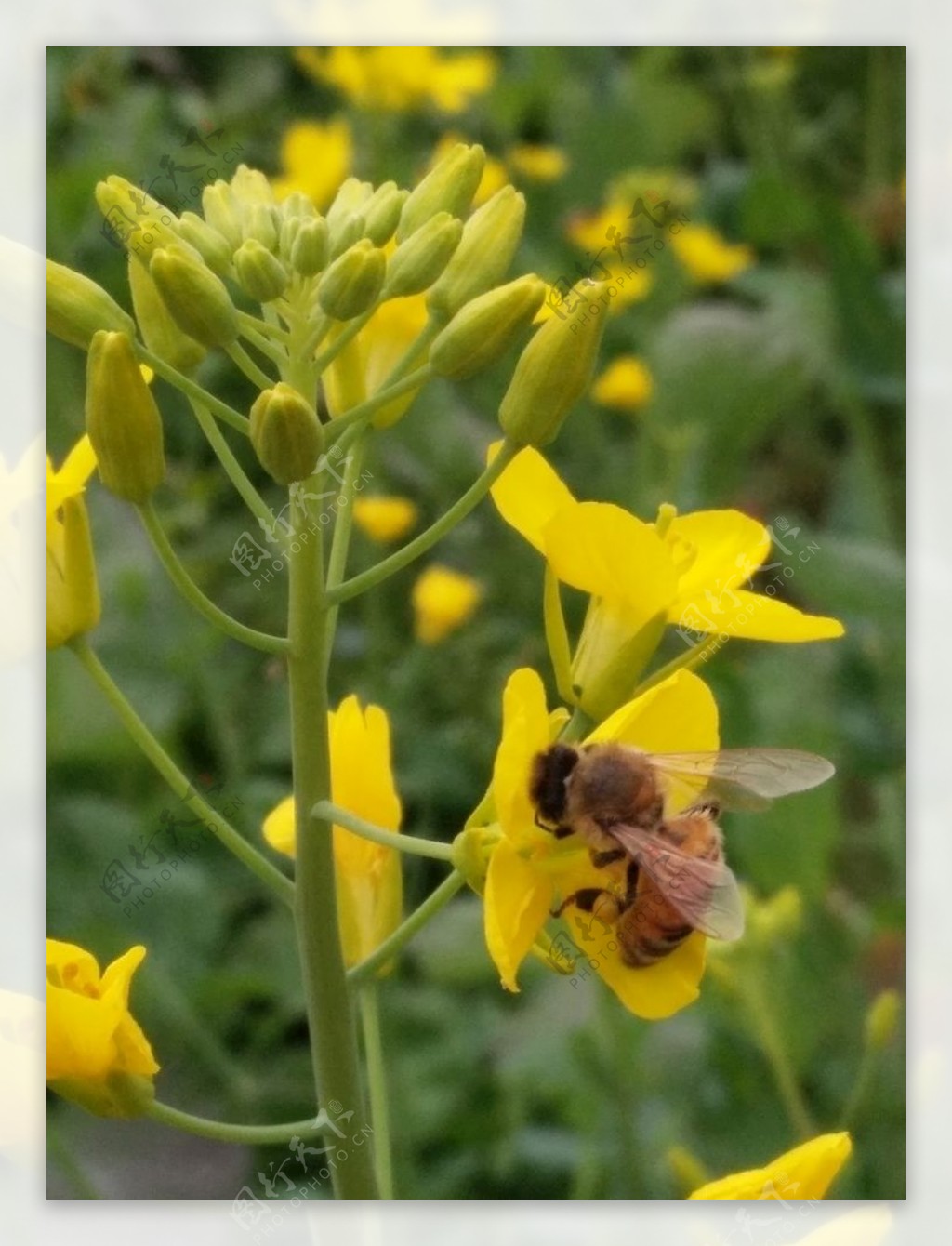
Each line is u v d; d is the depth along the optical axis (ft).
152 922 0.36
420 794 0.41
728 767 0.22
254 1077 0.36
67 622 0.20
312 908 0.20
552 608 0.20
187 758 0.40
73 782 0.39
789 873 0.35
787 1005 0.33
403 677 0.43
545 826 0.19
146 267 0.20
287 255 0.20
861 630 0.39
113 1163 0.31
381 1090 0.22
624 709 0.19
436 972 0.35
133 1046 0.19
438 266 0.20
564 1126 0.35
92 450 0.20
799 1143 0.33
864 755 0.37
